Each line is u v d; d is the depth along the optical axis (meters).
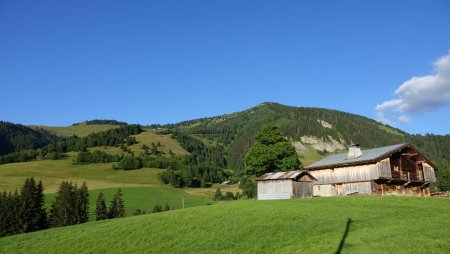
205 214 47.28
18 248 43.56
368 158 70.06
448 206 43.94
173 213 50.78
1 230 89.12
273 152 84.69
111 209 113.94
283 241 33.22
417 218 37.97
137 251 36.16
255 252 31.19
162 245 36.62
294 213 43.62
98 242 40.84
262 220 41.00
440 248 26.25
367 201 51.06
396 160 73.62
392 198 52.50
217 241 35.41
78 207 102.56
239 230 37.94
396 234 31.23
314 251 29.02
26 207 92.94
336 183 74.06
